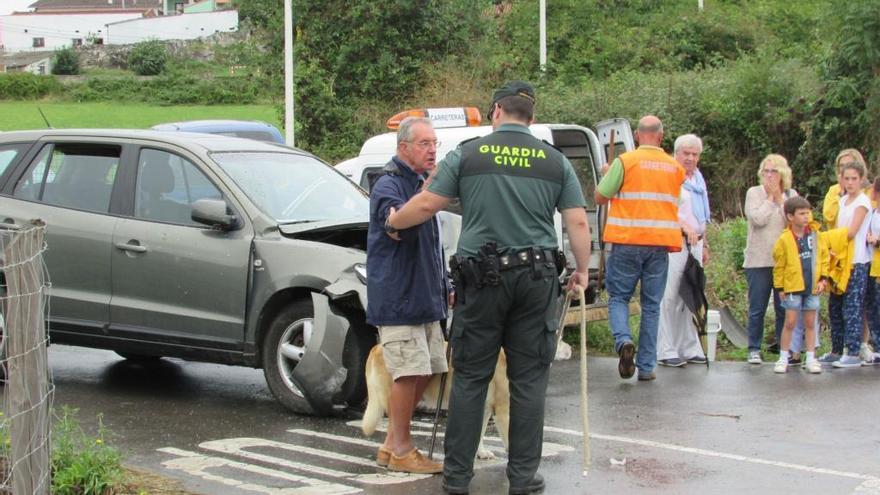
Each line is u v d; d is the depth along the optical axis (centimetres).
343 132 2267
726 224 1491
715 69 2105
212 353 770
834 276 897
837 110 1659
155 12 11050
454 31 2320
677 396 797
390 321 590
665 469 600
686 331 936
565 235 934
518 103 550
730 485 567
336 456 639
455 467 554
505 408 591
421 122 602
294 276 734
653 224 851
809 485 565
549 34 2658
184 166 805
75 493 544
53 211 836
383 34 2264
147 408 776
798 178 1719
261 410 768
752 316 928
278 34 2320
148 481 573
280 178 820
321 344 714
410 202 552
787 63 1848
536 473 567
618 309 859
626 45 2584
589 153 1034
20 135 880
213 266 767
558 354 756
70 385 862
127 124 3841
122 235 804
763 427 695
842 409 744
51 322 824
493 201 537
